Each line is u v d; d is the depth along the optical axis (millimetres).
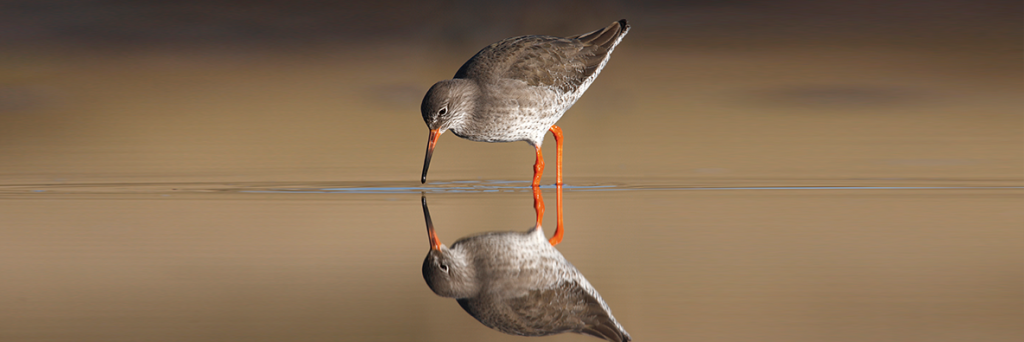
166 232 9617
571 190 12289
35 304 7301
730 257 8594
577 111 19062
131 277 7996
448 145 16281
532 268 8375
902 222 9867
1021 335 6559
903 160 14031
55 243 9141
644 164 14203
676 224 9930
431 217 10445
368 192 12102
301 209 10828
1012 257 8445
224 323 6930
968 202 10938
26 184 12500
